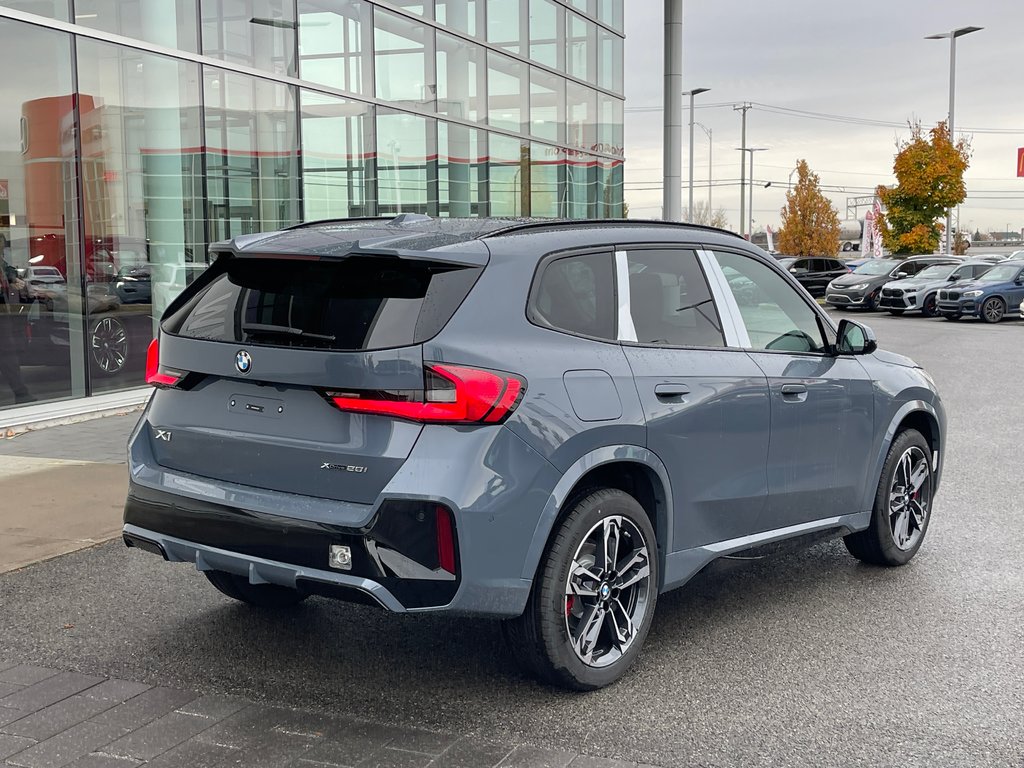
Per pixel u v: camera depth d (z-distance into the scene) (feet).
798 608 16.84
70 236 36.06
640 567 13.93
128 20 38.11
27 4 34.17
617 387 13.38
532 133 67.00
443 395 11.75
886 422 18.25
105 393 37.65
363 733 12.05
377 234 13.38
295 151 46.24
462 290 12.34
